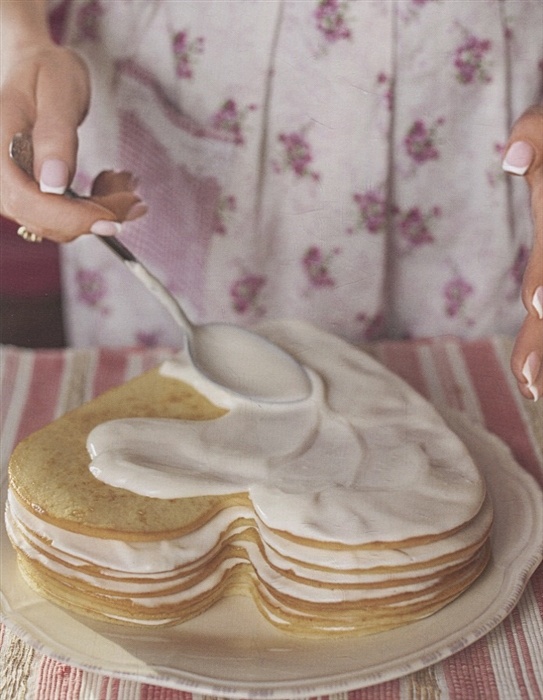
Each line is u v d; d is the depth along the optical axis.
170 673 0.76
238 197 1.06
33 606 0.81
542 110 0.86
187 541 0.80
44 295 1.39
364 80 1.01
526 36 1.02
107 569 0.79
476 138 1.05
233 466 0.83
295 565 0.79
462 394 1.01
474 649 0.80
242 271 1.10
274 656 0.78
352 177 1.04
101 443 0.84
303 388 0.88
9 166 0.87
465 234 1.09
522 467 0.92
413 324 1.14
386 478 0.82
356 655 0.78
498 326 1.14
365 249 1.07
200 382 0.89
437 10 1.00
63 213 0.86
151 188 1.08
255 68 1.02
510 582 0.82
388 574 0.78
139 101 1.05
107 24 1.02
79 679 0.78
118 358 1.04
